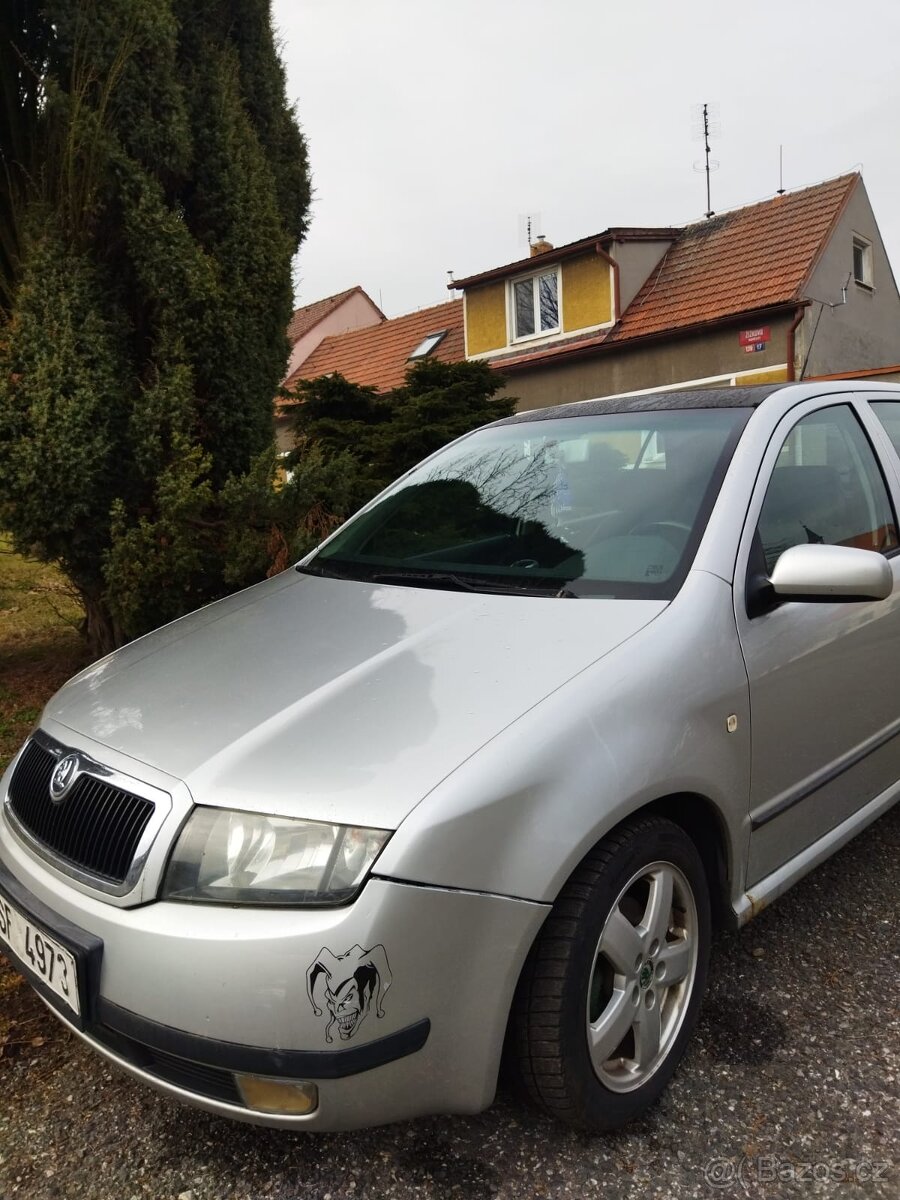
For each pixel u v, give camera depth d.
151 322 4.75
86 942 1.79
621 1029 2.00
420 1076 1.72
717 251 16.84
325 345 25.12
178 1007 1.68
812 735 2.51
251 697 2.09
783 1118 2.07
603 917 1.90
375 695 1.98
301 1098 1.67
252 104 5.44
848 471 2.94
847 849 3.35
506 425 3.49
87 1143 2.06
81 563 4.78
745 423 2.71
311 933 1.63
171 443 4.55
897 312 18.16
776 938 2.78
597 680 1.96
